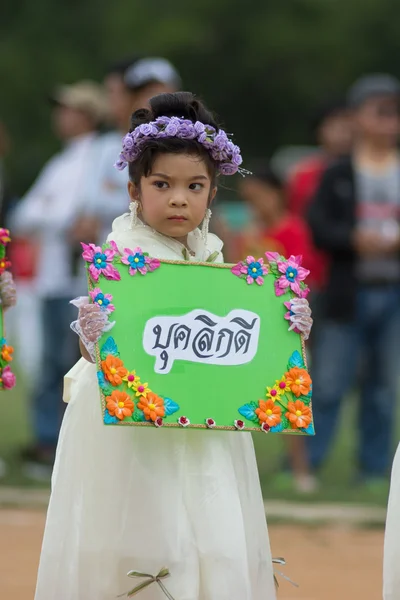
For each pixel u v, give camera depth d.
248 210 21.67
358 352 17.48
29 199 18.05
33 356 24.02
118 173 17.23
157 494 9.84
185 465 9.95
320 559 14.26
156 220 10.07
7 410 24.09
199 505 9.87
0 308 10.15
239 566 9.77
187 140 9.93
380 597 12.73
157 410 9.58
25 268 21.11
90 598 9.97
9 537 14.82
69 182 17.47
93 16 64.44
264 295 10.15
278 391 10.01
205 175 10.09
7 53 61.28
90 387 10.12
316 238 17.17
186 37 61.59
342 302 17.20
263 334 10.09
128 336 9.70
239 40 63.53
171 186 9.99
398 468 10.26
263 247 17.41
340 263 17.22
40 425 18.31
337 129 19.42
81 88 18.47
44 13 63.84
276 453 19.88
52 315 17.97
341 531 15.57
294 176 19.94
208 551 9.79
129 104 15.79
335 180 17.23
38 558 13.88
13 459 18.80
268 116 65.06
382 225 17.23
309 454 17.47
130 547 9.87
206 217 10.41
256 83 64.12
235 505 9.92
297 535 15.33
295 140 65.12
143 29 62.44
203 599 9.84
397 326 17.48
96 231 17.31
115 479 9.97
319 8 65.19
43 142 59.66
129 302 9.77
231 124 65.31
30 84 60.47
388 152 17.55
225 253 17.16
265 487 17.28
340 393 17.41
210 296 9.97
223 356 9.92
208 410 9.77
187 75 63.22
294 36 63.59
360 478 17.73
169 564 9.77
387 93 17.48
